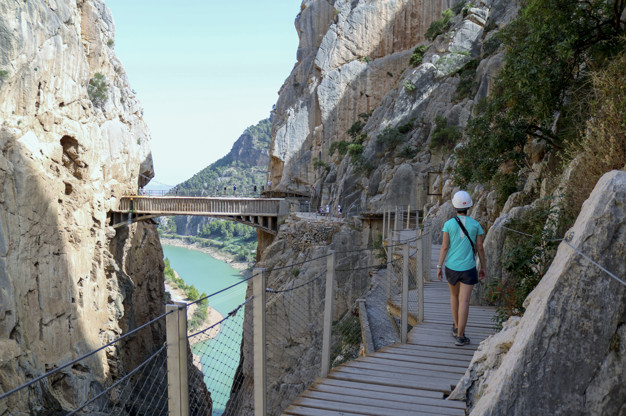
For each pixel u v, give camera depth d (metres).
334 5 78.56
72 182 39.03
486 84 46.47
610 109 6.04
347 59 75.81
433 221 23.72
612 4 11.86
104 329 40.34
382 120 60.09
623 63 7.79
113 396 35.41
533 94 12.90
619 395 3.04
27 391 27.27
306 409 5.16
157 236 61.69
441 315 9.42
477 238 7.14
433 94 56.25
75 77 41.16
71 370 33.50
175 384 3.75
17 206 30.92
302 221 41.84
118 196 47.16
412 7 74.00
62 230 35.72
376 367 6.51
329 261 6.43
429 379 6.04
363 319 13.19
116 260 47.75
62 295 34.59
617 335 3.08
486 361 5.03
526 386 3.22
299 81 84.62
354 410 5.11
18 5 34.44
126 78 61.72
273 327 35.44
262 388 4.83
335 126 74.94
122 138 49.66
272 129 86.44
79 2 49.84
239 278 138.25
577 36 12.16
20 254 30.48
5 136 31.42
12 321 28.56
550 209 8.30
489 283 9.56
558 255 3.83
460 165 16.33
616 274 3.11
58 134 37.69
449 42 59.19
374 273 21.80
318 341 35.16
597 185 3.73
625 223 3.14
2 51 33.00
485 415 3.29
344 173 60.31
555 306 3.23
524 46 13.72
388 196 48.62
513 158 14.80
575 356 3.15
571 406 3.14
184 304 3.74
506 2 54.16
